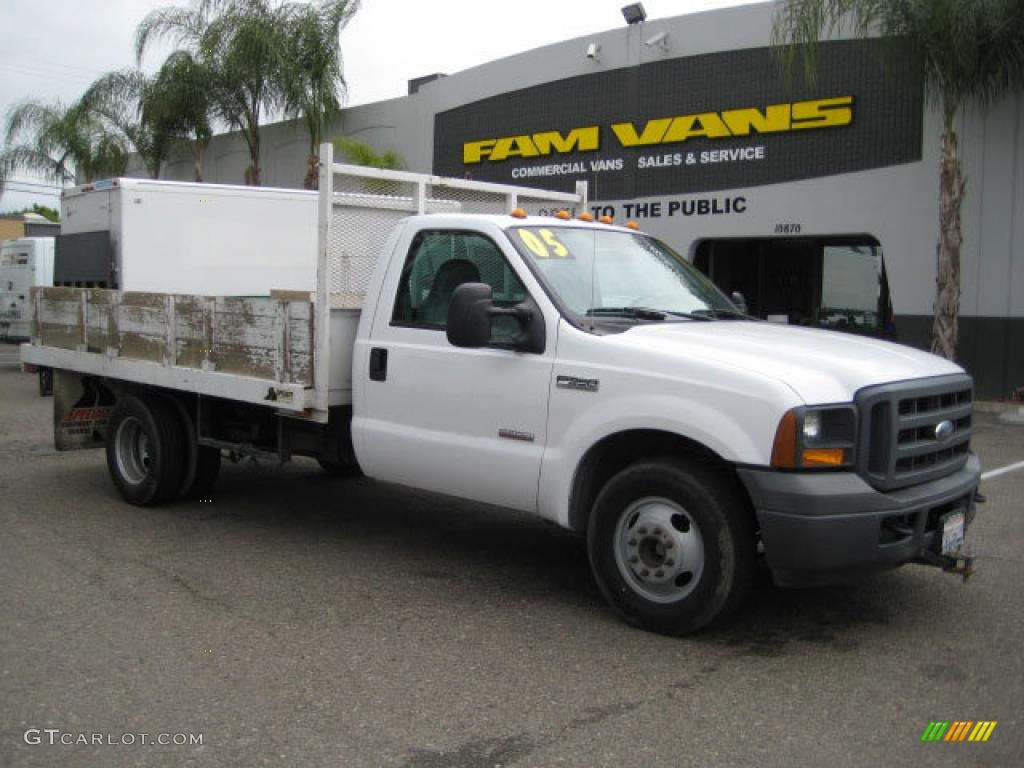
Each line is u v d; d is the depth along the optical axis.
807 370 4.81
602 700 4.34
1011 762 3.79
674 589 5.05
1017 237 14.35
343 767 3.74
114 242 10.98
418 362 5.97
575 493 5.35
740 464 4.70
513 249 5.70
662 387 4.96
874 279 16.47
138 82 24.75
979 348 14.77
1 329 21.67
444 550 6.83
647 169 18.12
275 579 6.11
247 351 6.89
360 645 5.00
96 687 4.46
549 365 5.38
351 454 6.86
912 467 4.99
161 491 7.89
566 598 5.77
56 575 6.14
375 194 6.91
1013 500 8.45
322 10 19.94
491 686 4.49
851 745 3.93
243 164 26.41
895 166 15.30
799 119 16.16
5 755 3.82
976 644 5.04
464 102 21.06
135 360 8.02
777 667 4.72
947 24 12.57
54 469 9.70
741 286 18.06
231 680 4.55
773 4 16.30
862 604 5.64
